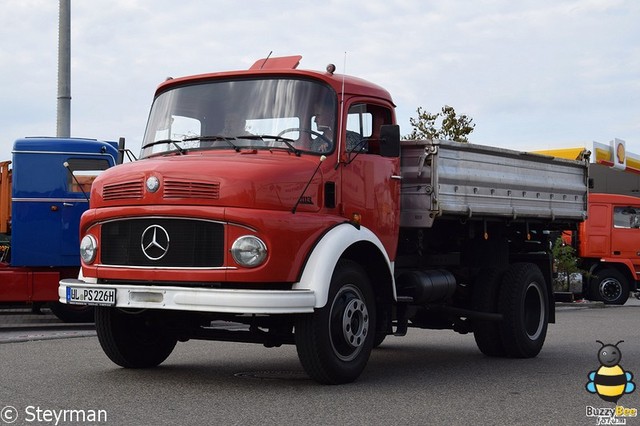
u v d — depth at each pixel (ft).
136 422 20.93
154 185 25.71
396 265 32.68
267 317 26.94
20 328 47.55
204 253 25.21
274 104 28.22
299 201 26.04
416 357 36.17
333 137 27.99
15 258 49.01
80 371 29.25
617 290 81.35
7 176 51.52
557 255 78.69
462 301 36.58
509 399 25.07
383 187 29.68
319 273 25.43
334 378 26.43
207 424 20.75
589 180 42.09
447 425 21.18
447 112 98.43
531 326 36.65
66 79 60.49
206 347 37.50
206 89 29.27
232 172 25.34
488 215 34.32
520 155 36.32
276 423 20.97
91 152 50.03
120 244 26.45
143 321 29.32
